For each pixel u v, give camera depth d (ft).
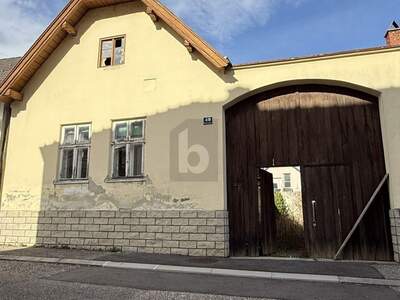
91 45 33.96
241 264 23.81
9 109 35.09
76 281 19.30
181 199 28.53
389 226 25.59
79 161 32.30
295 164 27.99
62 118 33.22
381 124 26.61
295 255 28.89
